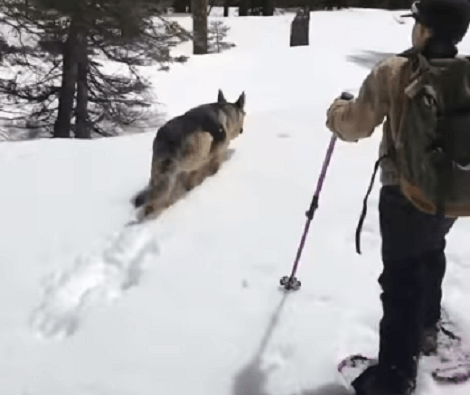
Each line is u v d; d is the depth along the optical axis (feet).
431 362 9.96
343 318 11.35
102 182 18.16
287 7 124.77
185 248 14.25
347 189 17.13
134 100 49.11
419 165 7.54
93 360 10.65
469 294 11.89
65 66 46.93
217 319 11.55
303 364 10.25
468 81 7.37
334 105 8.96
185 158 16.38
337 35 83.41
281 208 16.07
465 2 7.61
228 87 53.16
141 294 12.52
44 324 11.87
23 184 17.95
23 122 50.72
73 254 14.12
